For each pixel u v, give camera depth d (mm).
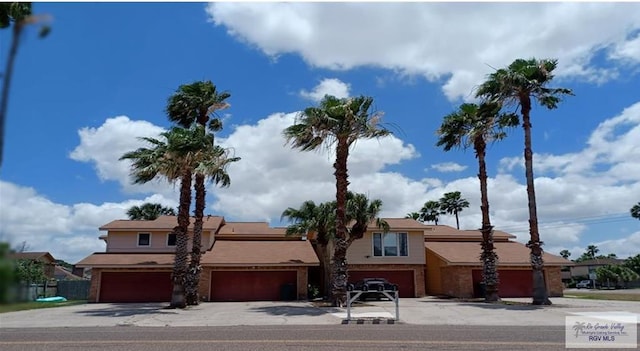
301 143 24750
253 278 31094
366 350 10586
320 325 16547
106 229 34438
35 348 11141
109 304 28250
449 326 16000
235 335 13523
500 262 32750
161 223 35656
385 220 34844
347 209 29312
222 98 28422
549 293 33375
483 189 27750
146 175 24453
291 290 30812
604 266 74000
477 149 28094
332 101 24141
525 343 11523
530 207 25469
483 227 27625
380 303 26625
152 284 31109
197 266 26562
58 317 19875
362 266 33000
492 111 27250
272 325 16672
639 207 71750
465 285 31750
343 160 24766
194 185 27516
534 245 25047
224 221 40250
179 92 27234
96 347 11266
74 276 54406
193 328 15805
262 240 36875
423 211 66625
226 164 26672
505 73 25234
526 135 25844
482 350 10516
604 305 23922
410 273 33500
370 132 23969
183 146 23312
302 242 35500
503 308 22594
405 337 12789
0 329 15758
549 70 25516
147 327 16281
